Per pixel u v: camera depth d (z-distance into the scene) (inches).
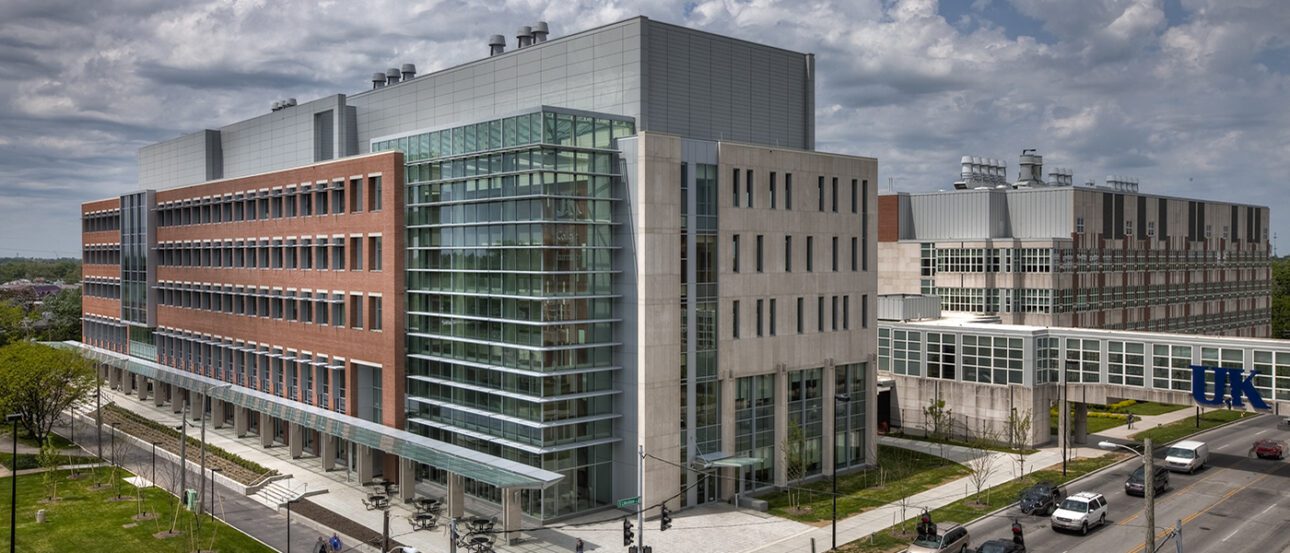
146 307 3868.1
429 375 2410.2
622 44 2294.5
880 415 3233.3
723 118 2490.2
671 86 2342.5
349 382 2632.9
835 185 2591.0
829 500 2308.1
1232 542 1950.1
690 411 2217.0
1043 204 4097.0
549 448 2054.6
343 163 2647.6
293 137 3361.2
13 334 5344.5
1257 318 5575.8
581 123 2123.5
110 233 4284.0
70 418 3457.2
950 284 4101.9
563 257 2087.8
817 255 2522.1
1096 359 2881.4
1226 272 5211.6
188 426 3253.0
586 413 2143.2
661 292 2142.0
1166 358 2723.9
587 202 2124.8
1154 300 4552.2
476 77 2699.3
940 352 3154.5
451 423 2329.0
